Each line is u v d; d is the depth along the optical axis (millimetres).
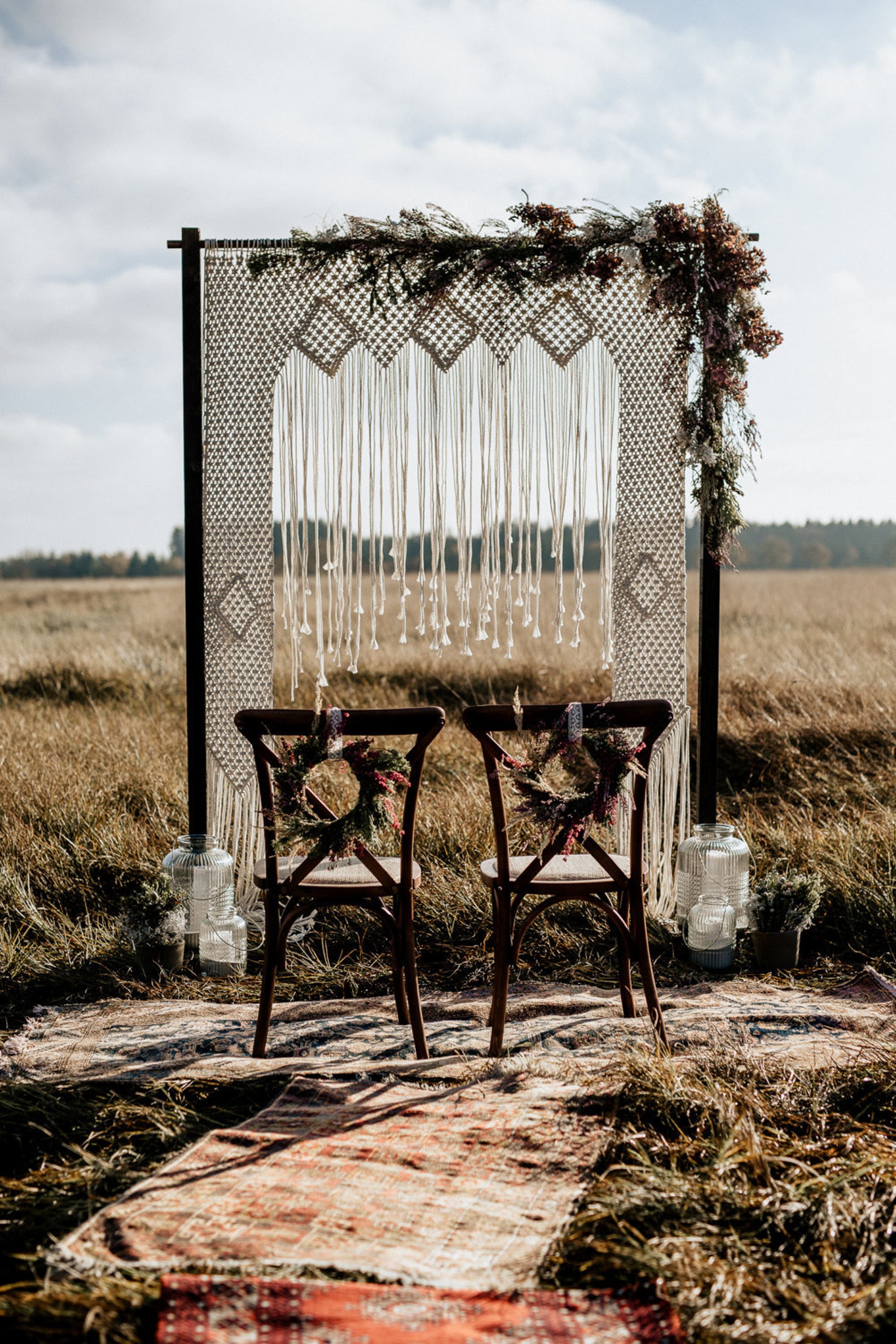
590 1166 2240
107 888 4285
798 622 14703
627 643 3984
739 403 3762
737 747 6137
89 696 8055
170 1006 3340
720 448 3762
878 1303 1766
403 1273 1829
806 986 3521
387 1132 2395
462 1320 1694
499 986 2963
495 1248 1935
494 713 2928
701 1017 3150
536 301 3824
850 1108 2545
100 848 4473
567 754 2992
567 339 3836
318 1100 2580
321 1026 3174
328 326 3869
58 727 6613
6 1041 3018
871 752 5980
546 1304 1753
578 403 3867
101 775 5359
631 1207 2062
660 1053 2783
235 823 4039
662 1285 1803
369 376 3869
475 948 3875
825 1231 1985
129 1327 1684
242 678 4012
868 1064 2686
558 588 3924
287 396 3908
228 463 3969
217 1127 2514
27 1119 2535
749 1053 2812
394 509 3898
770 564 43250
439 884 4195
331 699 7648
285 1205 2066
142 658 9867
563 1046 2984
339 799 4828
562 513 3900
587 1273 1883
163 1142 2451
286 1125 2441
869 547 42938
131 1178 2275
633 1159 2295
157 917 3600
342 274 3852
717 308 3713
